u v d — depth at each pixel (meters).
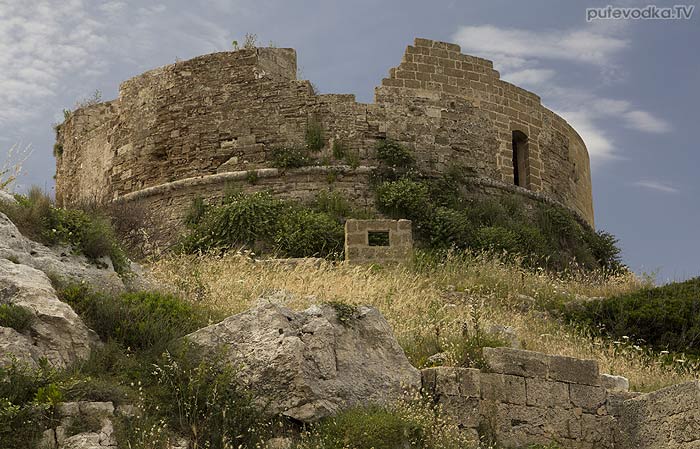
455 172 33.38
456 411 14.71
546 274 29.67
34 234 16.72
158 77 34.62
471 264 28.06
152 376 13.95
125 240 27.22
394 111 33.72
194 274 19.66
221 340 14.55
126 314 15.02
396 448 13.59
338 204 31.38
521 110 36.16
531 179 35.72
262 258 28.39
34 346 13.66
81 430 12.54
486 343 16.53
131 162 34.41
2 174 19.06
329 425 13.65
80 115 37.47
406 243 27.62
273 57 33.97
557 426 15.14
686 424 14.56
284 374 13.98
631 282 28.91
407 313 20.70
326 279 22.97
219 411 13.50
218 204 31.81
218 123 33.41
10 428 12.27
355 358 14.65
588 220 38.84
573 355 20.94
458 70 35.09
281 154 32.56
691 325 24.81
